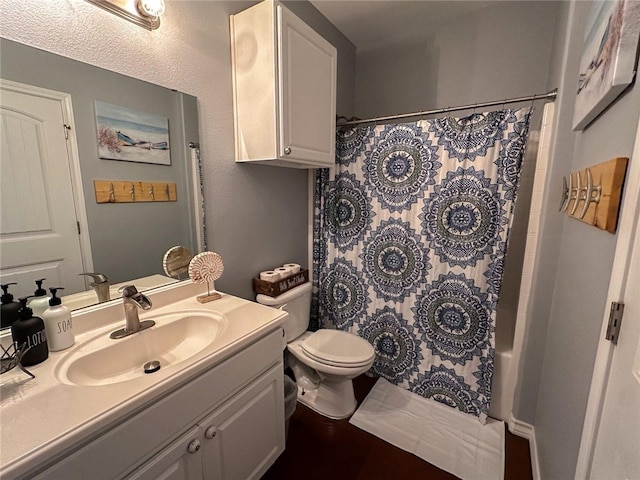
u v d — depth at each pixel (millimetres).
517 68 1804
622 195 667
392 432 1595
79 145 964
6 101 815
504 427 1633
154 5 1045
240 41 1364
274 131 1330
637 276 564
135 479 718
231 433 990
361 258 1986
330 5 1826
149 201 1172
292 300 1808
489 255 1579
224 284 1553
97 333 994
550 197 1350
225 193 1486
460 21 1933
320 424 1654
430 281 1760
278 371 1189
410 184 1751
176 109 1223
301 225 2092
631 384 548
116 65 1030
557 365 1165
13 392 698
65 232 952
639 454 489
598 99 811
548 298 1405
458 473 1366
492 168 1523
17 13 816
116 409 652
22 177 855
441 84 2055
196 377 851
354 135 1897
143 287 1178
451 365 1747
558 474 1002
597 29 909
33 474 559
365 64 2326
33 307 871
